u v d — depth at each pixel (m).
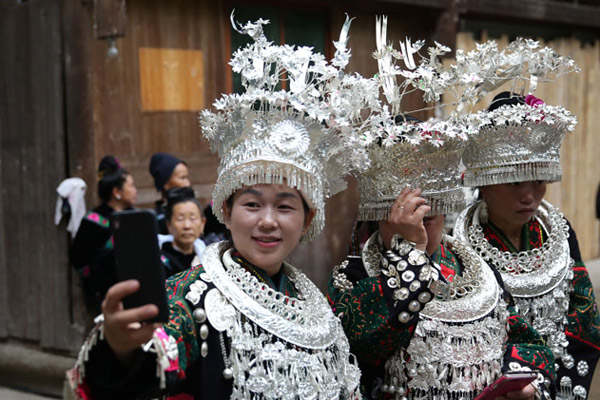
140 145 4.78
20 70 4.63
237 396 1.36
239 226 1.47
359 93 1.58
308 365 1.43
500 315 1.85
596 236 7.48
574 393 2.19
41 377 4.31
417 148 1.75
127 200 4.01
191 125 4.95
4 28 4.66
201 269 1.50
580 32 7.14
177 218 3.29
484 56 1.93
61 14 4.46
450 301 1.80
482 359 1.77
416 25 5.26
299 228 1.49
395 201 1.76
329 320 1.55
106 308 1.14
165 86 4.82
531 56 1.99
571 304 2.27
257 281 1.46
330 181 1.63
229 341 1.40
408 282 1.68
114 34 4.03
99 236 3.90
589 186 7.32
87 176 4.45
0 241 4.86
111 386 1.19
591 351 2.23
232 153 1.48
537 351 1.88
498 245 2.22
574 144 7.10
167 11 4.77
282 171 1.44
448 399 1.74
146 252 1.16
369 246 1.89
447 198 1.80
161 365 1.19
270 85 1.49
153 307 1.13
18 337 4.87
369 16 4.97
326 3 4.87
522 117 2.04
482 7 5.68
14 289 4.84
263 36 1.48
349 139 1.55
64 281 4.59
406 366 1.76
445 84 1.81
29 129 4.64
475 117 1.90
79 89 4.43
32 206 4.68
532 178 2.06
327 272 4.07
